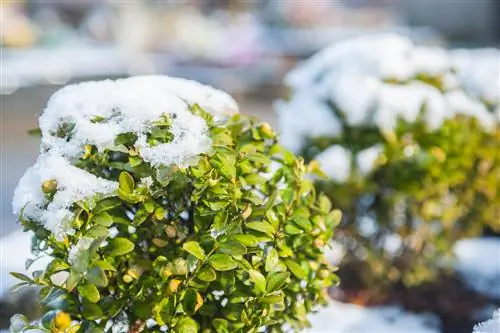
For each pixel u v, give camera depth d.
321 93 1.56
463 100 1.57
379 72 1.57
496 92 1.63
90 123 1.05
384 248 1.56
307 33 8.92
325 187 1.50
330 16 11.16
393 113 1.50
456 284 1.67
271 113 5.17
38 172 1.03
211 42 8.79
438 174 1.51
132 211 1.07
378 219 1.54
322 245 1.09
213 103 1.13
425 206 1.53
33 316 1.44
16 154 3.84
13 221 2.61
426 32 9.45
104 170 1.06
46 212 1.01
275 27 10.12
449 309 1.56
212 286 1.04
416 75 1.60
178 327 1.01
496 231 1.91
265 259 1.05
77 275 0.98
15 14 9.98
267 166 1.11
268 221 1.05
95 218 1.01
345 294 1.59
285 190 1.08
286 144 1.57
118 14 10.14
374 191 1.52
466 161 1.52
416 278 1.57
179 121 1.05
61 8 11.21
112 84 1.11
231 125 1.12
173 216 1.06
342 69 1.60
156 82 1.12
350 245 1.57
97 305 1.03
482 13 11.09
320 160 1.50
